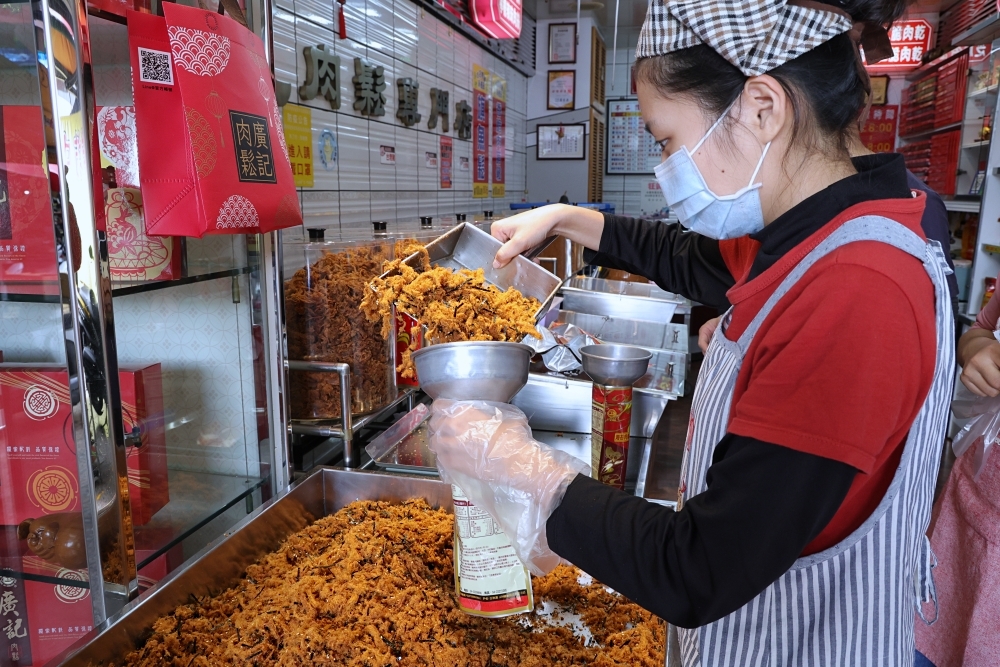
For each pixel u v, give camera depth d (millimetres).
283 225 1254
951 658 1592
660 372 2357
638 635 1144
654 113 819
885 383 635
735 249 1383
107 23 1207
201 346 1495
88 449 1000
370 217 2973
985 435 1472
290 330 1706
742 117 767
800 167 771
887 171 771
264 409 1535
